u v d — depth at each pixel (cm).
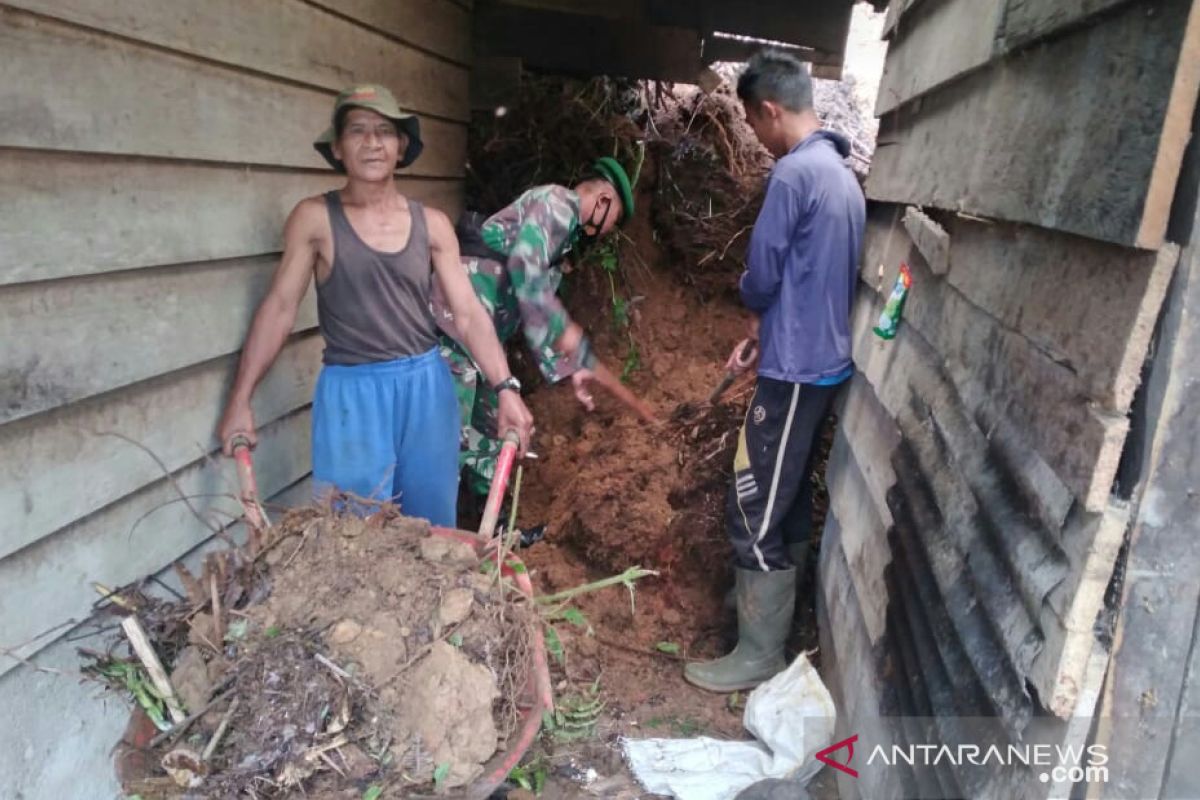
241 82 227
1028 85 152
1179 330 106
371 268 239
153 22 189
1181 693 113
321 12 271
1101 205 113
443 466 272
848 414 287
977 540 150
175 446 212
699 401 403
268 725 163
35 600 172
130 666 174
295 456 282
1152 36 107
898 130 282
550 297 317
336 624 178
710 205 483
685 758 255
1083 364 119
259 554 193
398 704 170
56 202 167
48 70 161
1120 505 111
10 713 171
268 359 238
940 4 233
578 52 461
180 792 158
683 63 471
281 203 255
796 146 283
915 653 174
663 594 338
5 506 162
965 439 167
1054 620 116
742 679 296
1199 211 102
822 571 307
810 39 464
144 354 196
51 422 172
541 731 262
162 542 211
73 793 189
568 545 360
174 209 203
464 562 197
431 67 386
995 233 167
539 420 432
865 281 299
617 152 472
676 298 477
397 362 251
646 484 361
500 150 466
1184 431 108
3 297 157
